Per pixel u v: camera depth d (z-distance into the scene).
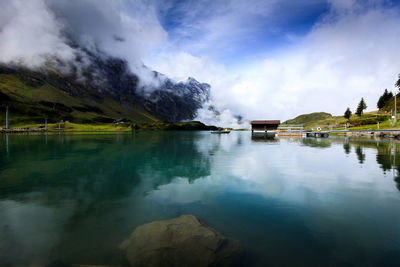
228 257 5.92
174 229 7.16
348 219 8.52
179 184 13.91
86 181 14.69
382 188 12.59
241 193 11.92
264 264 5.75
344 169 17.95
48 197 11.38
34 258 6.07
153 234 6.87
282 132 87.69
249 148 36.00
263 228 7.83
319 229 7.73
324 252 6.31
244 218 8.70
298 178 15.15
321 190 12.34
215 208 9.77
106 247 6.67
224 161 22.80
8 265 5.74
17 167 19.53
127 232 7.64
